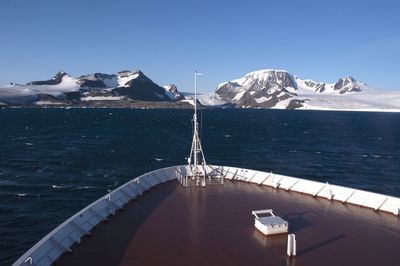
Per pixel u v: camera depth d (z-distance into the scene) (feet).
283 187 112.57
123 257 65.41
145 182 109.70
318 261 65.05
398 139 536.01
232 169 125.49
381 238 75.72
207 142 456.04
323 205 96.89
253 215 88.48
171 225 80.89
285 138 530.68
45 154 334.85
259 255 66.85
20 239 138.82
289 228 80.33
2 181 226.38
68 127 652.48
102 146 399.44
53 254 63.36
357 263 64.59
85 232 73.67
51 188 212.23
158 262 63.72
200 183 116.57
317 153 382.01
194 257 65.72
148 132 582.76
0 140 437.58
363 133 633.61
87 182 229.66
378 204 93.71
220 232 77.30
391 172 282.77
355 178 261.03
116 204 90.38
